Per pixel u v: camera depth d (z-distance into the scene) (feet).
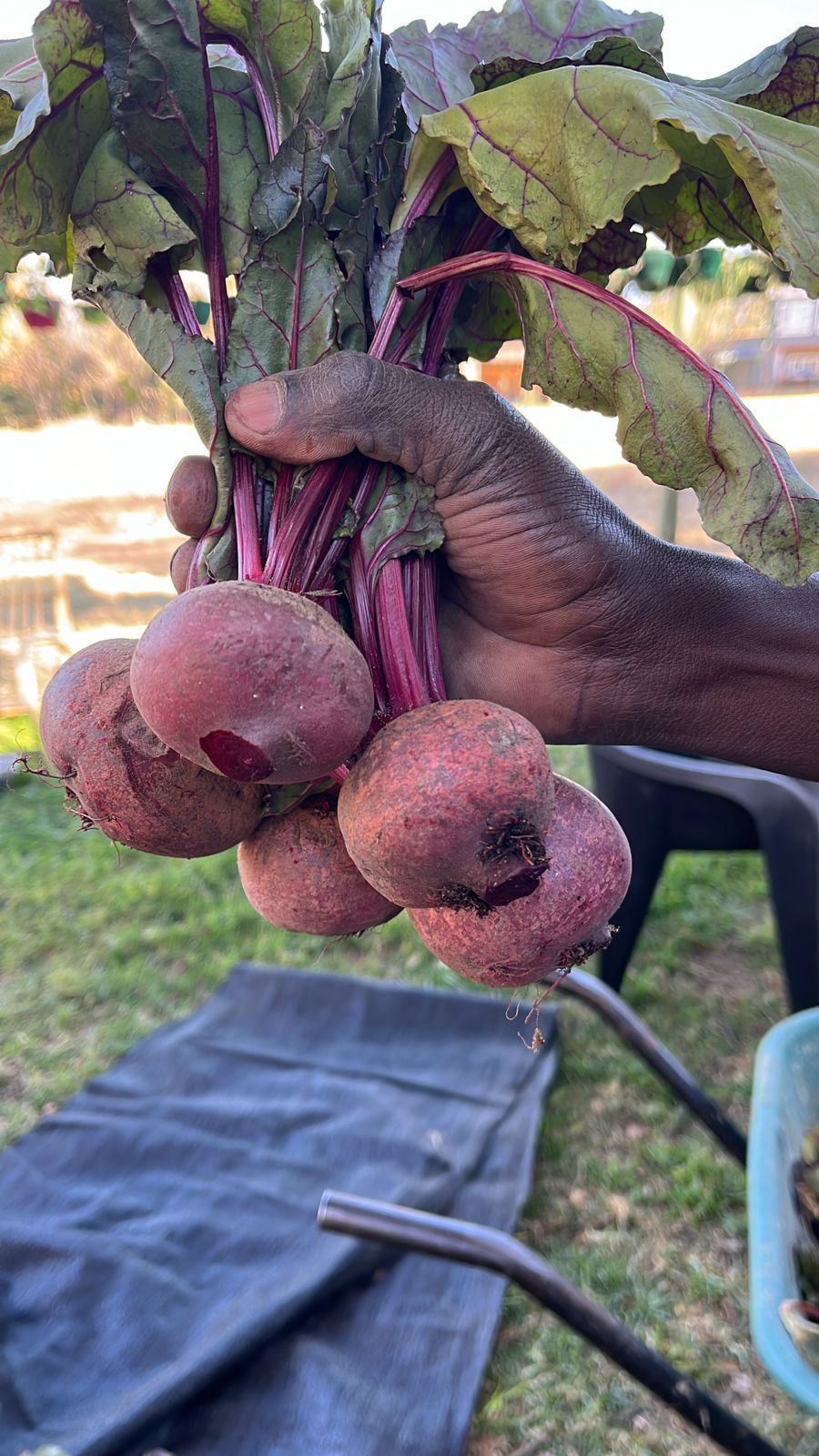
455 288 1.04
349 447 0.94
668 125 0.92
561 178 0.89
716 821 3.09
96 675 1.05
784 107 1.10
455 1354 2.15
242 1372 2.10
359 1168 2.63
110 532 7.41
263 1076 3.03
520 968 1.01
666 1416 2.08
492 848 0.90
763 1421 2.04
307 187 0.95
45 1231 2.43
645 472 0.98
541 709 1.20
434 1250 1.40
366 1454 1.94
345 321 0.98
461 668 1.20
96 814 1.04
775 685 1.19
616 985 3.33
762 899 4.03
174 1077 3.04
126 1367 2.10
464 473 1.00
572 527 1.06
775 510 0.91
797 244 0.81
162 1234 2.42
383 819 0.90
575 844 1.00
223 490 0.98
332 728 0.87
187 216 1.05
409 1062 3.07
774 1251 1.45
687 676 1.18
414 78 1.09
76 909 4.09
